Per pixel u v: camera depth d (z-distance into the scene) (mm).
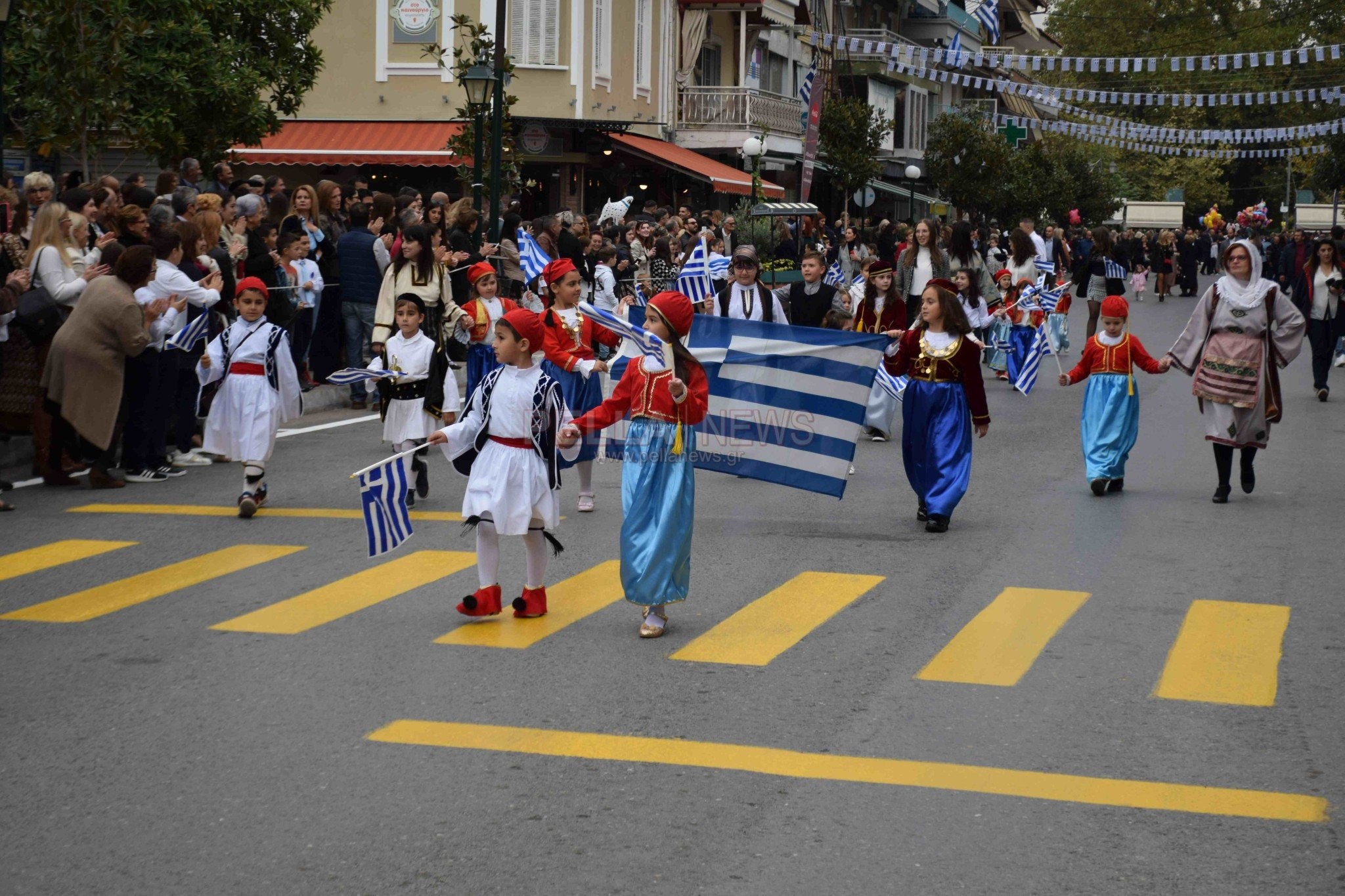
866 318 14383
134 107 20812
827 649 7461
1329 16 85250
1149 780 5645
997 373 20812
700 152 39688
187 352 13125
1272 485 12305
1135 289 45375
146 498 11633
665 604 7715
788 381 10727
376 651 7422
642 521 7617
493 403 7879
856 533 10398
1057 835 5121
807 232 27391
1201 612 8156
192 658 7316
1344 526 10547
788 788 5555
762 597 8531
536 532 8070
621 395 7777
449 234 16609
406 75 32094
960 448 10492
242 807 5395
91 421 11711
